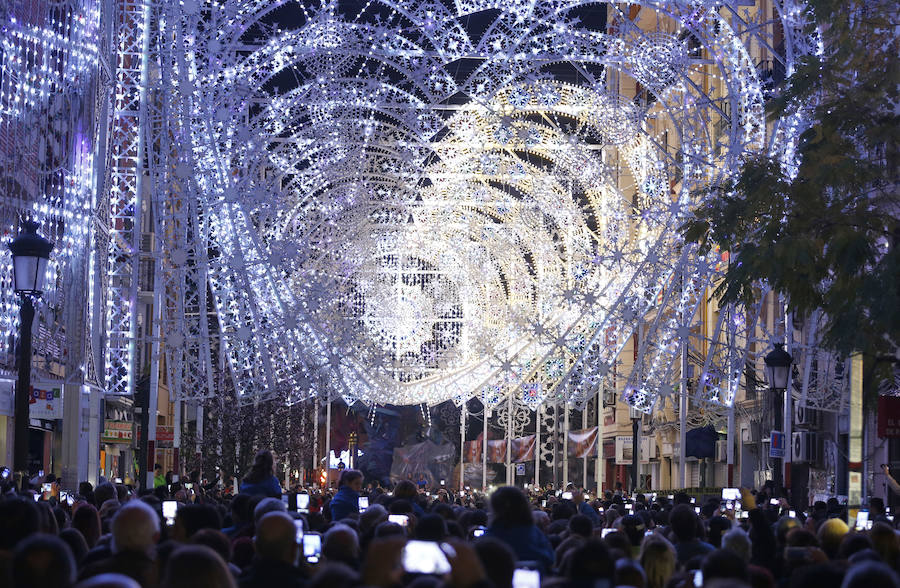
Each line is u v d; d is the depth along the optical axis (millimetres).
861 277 18203
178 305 40969
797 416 44125
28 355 19391
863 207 18969
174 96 38719
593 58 37125
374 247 56469
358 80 38438
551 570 11000
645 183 43844
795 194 19266
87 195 35375
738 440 55594
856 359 26312
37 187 32219
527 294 60656
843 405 35781
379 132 45531
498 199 56219
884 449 32562
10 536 9734
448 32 36000
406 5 35938
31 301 19391
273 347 46438
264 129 40562
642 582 8766
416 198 57375
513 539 11070
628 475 77625
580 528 13633
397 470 87688
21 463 19391
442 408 89625
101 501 18969
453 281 61562
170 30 37781
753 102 37469
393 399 58875
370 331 58344
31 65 31969
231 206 40406
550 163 59375
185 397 41500
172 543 10094
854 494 26125
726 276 19750
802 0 21719
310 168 45125
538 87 37000
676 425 62969
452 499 41188
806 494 44188
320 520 17469
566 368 55250
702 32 37031
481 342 55500
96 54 35250
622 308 43062
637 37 37438
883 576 6898
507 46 36031
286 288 43438
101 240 38094
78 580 8766
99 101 37031
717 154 38500
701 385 41812
